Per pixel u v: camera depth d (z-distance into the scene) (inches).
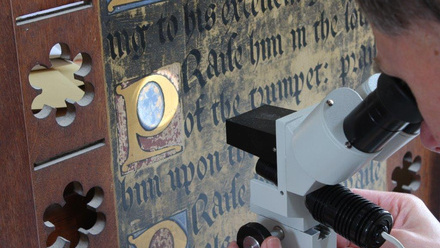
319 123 27.8
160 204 39.0
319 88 45.3
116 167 36.6
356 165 27.8
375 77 29.4
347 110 27.7
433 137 24.7
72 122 34.3
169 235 39.9
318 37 44.2
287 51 42.7
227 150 41.4
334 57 45.5
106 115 35.5
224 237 42.7
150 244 39.1
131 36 35.7
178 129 38.8
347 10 45.3
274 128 31.6
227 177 41.8
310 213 31.2
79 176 35.1
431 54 20.2
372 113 26.4
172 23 37.1
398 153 50.5
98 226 36.9
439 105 21.0
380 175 49.8
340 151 27.3
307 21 43.3
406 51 20.8
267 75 42.1
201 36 38.4
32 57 32.4
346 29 45.7
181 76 38.2
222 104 40.4
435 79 20.6
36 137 33.2
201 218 41.2
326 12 44.1
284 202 31.2
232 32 39.7
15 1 31.2
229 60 40.0
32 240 33.8
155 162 38.2
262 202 32.4
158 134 38.0
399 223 35.5
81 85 36.6
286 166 30.4
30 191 33.2
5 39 31.0
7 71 31.4
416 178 52.0
